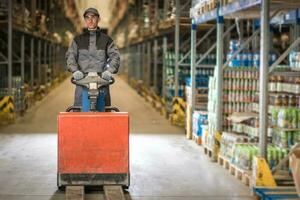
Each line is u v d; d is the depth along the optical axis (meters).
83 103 7.53
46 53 26.64
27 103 18.69
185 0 15.93
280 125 7.80
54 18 29.33
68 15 42.41
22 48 17.64
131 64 34.91
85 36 7.81
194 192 7.47
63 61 38.59
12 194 7.28
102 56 7.75
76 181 7.35
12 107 15.23
